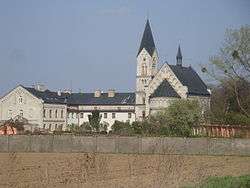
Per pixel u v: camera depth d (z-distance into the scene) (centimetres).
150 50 19312
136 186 6731
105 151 6750
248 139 6819
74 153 6712
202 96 16700
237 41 9669
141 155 6788
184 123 9625
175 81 16375
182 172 6750
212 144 6825
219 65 9856
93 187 6688
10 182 6600
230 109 10462
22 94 17562
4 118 17612
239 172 6750
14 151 6656
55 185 6644
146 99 17225
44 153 6681
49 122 18025
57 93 19250
